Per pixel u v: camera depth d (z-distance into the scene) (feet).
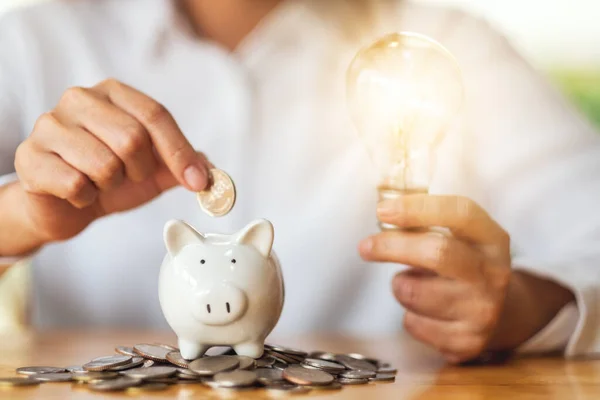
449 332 2.22
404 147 2.11
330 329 3.93
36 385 1.68
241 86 3.86
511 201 3.75
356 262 3.93
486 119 3.96
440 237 2.04
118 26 4.15
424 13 4.33
